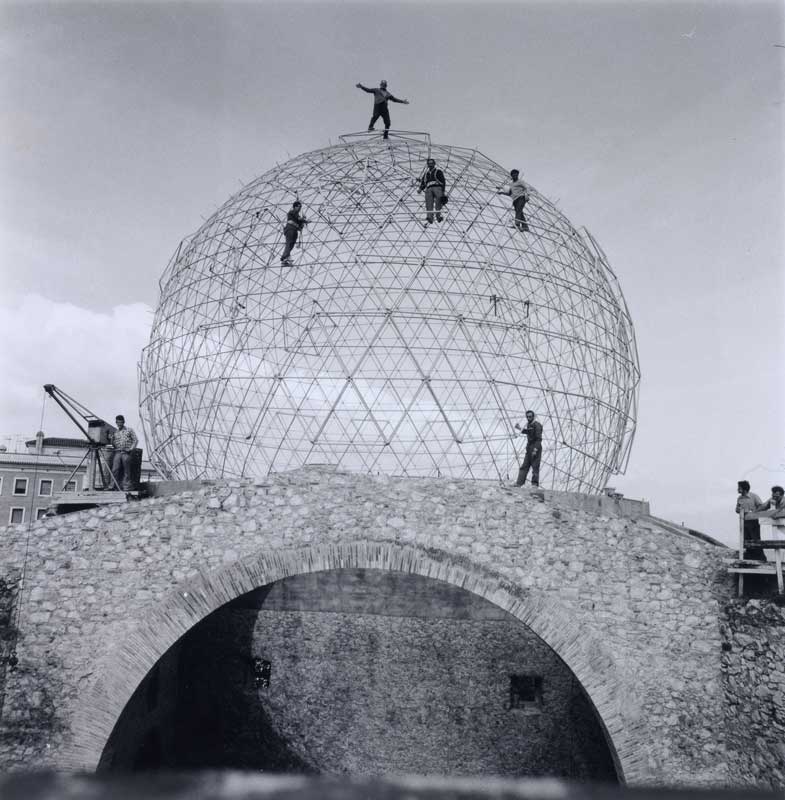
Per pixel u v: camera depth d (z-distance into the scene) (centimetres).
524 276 1608
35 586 1276
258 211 1755
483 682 1576
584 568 1222
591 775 1507
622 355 1834
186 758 1662
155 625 1248
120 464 1537
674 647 1186
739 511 1311
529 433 1478
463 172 1767
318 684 1653
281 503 1286
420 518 1262
